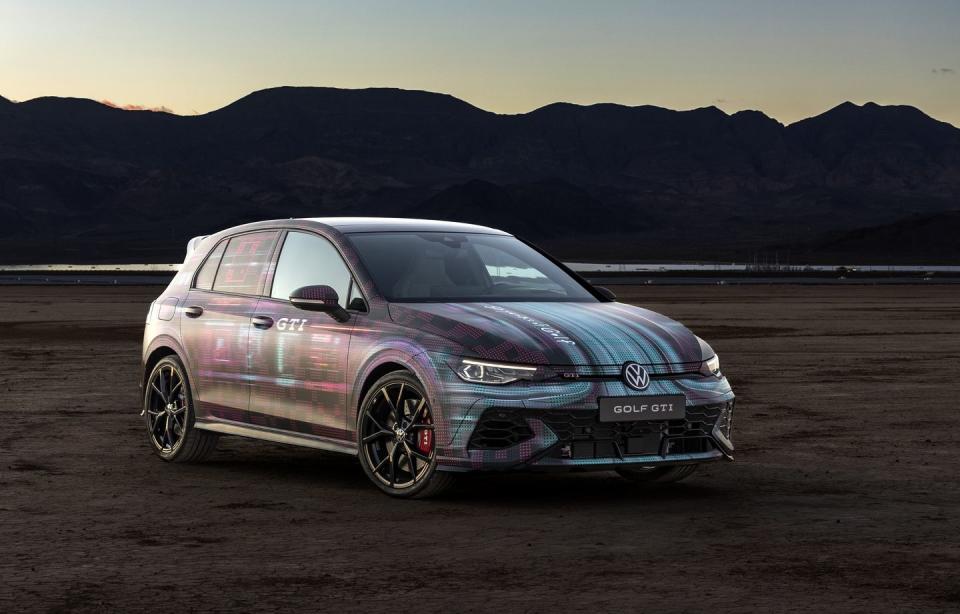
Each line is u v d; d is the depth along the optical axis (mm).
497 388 6906
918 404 13227
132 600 5055
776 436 10578
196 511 7051
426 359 7145
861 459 9234
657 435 7148
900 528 6551
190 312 8961
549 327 7234
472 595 5117
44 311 42531
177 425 9078
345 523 6688
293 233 8555
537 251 8906
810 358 20359
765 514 6973
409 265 7992
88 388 15000
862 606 4941
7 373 17266
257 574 5500
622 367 7070
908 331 29375
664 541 6207
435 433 7086
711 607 4930
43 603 5012
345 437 7676
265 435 8273
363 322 7629
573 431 6914
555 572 5531
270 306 8344
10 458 9227
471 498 7480
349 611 4871
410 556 5867
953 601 5020
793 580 5379
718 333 28672
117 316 38375
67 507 7191
